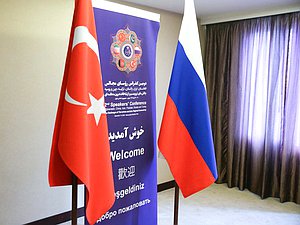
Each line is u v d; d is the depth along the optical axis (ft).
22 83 8.67
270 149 12.05
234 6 11.30
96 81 4.98
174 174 6.25
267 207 11.30
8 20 8.25
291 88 11.32
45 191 9.44
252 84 12.49
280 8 11.27
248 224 9.94
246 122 12.71
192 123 6.25
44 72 9.09
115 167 6.09
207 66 13.92
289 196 11.85
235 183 13.33
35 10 8.72
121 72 6.00
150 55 6.56
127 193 6.35
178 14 13.06
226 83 13.38
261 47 12.09
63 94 4.83
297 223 10.03
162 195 12.55
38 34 8.86
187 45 6.19
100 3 5.53
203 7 11.53
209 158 6.20
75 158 4.55
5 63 8.30
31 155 9.04
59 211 9.82
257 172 12.37
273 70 11.76
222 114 13.51
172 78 6.23
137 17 6.19
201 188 6.23
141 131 6.54
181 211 10.90
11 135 8.59
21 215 8.98
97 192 5.04
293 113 11.37
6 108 8.43
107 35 5.68
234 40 12.84
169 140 6.17
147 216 6.82
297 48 11.11
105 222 5.98
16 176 8.79
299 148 11.36
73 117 4.57
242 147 12.82
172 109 6.20
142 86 6.47
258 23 12.14
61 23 9.32
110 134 5.93
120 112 6.07
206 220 10.20
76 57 4.62
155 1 10.87
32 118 8.96
